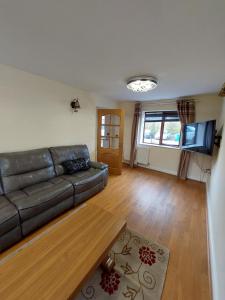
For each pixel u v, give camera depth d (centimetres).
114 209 244
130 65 189
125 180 367
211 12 96
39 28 121
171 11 97
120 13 101
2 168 201
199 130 298
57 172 267
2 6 98
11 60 189
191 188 333
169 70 200
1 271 104
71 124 326
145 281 135
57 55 170
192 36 124
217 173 224
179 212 243
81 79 259
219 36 122
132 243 176
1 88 211
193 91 309
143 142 482
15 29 123
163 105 415
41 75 249
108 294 124
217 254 137
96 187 284
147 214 234
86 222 157
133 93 353
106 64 190
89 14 103
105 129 423
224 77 220
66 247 126
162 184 350
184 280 137
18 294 91
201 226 212
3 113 218
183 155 382
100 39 134
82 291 125
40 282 98
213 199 219
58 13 103
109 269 141
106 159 410
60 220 208
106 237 138
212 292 127
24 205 168
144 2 91
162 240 183
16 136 237
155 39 131
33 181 228
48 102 274
